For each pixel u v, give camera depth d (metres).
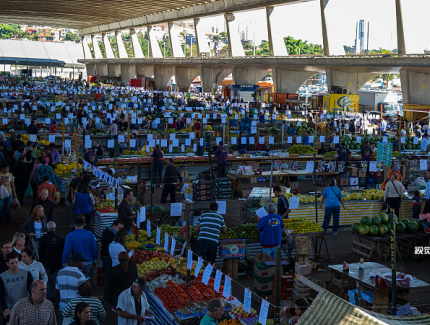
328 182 22.17
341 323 5.23
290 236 11.37
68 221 15.79
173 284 8.91
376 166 19.95
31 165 18.67
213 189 14.70
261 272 10.07
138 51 112.56
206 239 10.47
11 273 7.39
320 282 9.66
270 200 13.88
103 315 7.10
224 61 74.38
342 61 53.75
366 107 56.44
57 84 71.50
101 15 96.62
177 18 83.44
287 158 22.95
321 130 30.58
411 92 48.12
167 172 16.34
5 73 93.62
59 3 78.56
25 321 6.47
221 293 8.58
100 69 136.00
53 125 27.27
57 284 8.18
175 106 45.94
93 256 9.55
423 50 49.69
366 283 8.93
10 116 32.09
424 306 9.74
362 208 15.70
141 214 11.27
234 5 68.44
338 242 14.06
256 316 7.91
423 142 25.08
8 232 14.52
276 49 67.94
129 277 8.62
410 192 18.22
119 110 37.34
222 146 20.05
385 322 5.48
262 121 36.34
